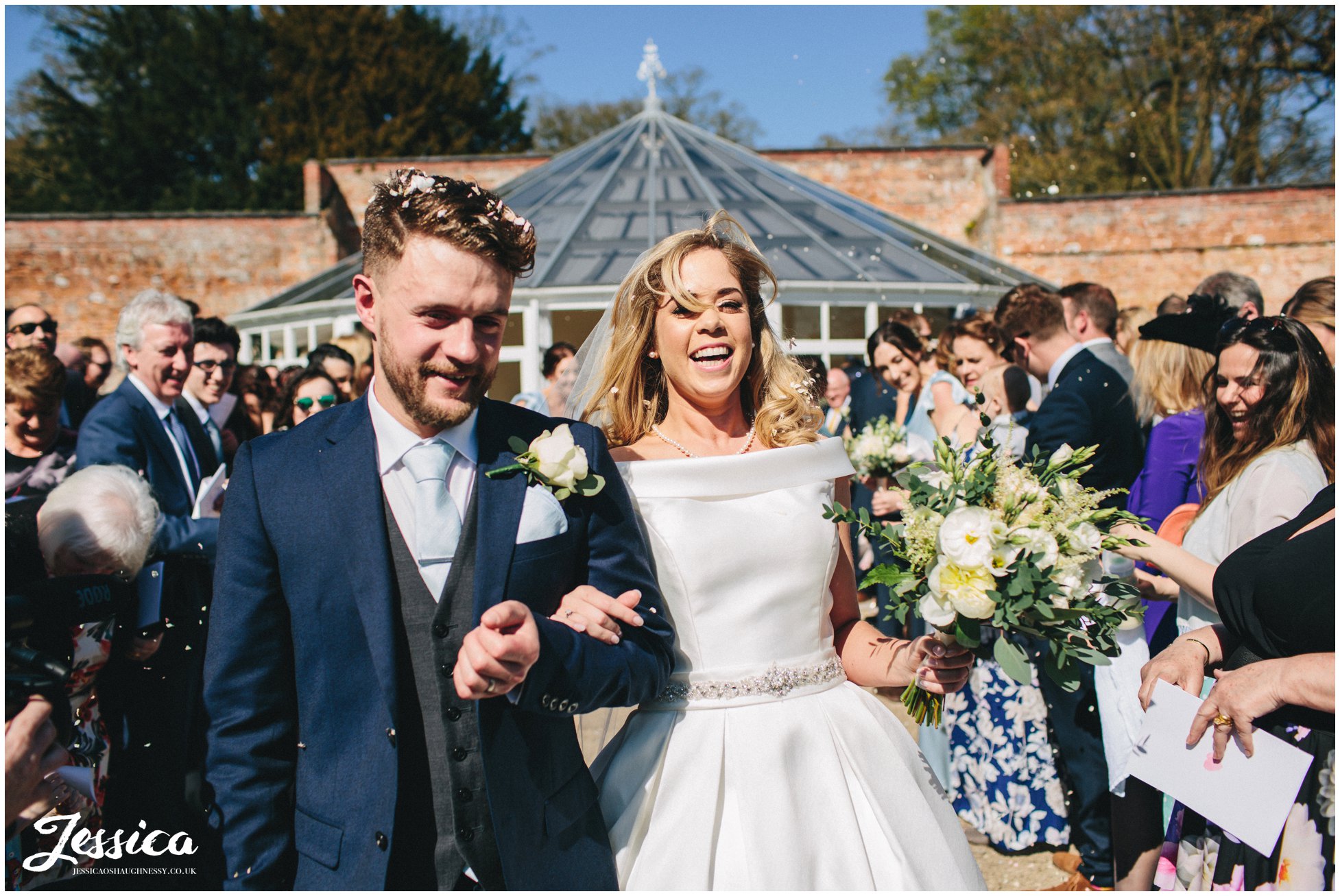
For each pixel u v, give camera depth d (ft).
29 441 12.85
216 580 5.50
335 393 17.35
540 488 5.71
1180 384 11.27
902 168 55.16
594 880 5.81
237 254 52.13
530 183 43.83
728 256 7.66
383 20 85.81
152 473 12.48
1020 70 73.20
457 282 5.01
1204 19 60.75
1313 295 12.12
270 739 5.41
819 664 7.13
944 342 17.85
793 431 7.75
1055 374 13.47
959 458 7.09
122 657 7.65
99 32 81.82
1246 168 62.03
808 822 6.48
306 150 81.61
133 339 12.73
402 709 5.34
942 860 6.57
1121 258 51.65
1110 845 10.98
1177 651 7.27
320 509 5.47
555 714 5.21
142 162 79.20
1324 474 7.86
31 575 7.47
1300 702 6.14
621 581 5.93
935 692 6.91
